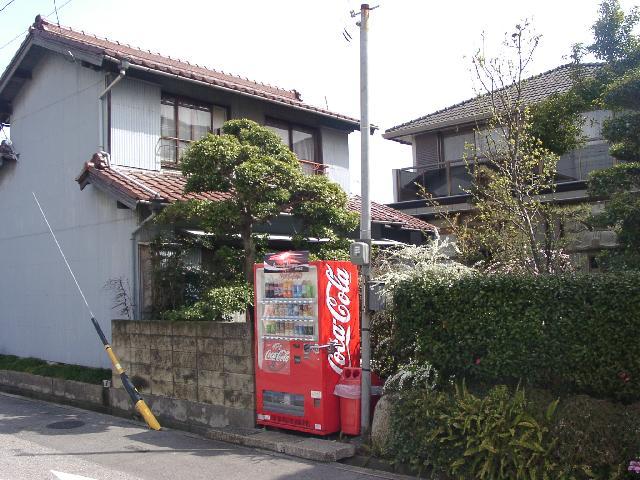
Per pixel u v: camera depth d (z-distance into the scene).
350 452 7.07
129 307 11.09
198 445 7.98
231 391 8.51
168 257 10.55
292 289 7.82
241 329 8.41
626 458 5.20
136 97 12.93
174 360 9.29
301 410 7.70
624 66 8.70
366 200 7.67
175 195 10.84
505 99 10.21
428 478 6.35
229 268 10.23
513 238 9.42
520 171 9.53
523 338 6.13
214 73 16.62
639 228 7.72
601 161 13.91
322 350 7.51
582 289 5.88
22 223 14.50
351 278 8.05
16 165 14.88
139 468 6.88
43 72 14.09
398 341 7.18
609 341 5.69
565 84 15.98
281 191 9.11
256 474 6.57
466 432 6.05
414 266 8.33
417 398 6.56
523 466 5.57
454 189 16.61
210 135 9.45
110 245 11.73
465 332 6.52
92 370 11.48
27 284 14.20
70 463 7.11
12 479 6.48
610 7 8.77
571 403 5.71
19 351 14.35
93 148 12.59
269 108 15.48
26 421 9.70
